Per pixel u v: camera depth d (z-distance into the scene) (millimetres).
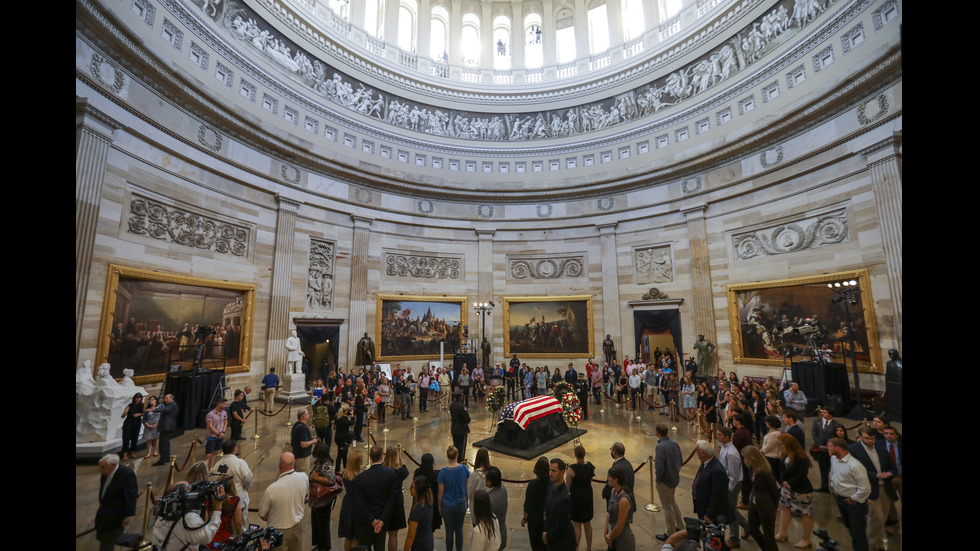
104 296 11047
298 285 17359
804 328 14000
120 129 11641
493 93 23516
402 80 22109
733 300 16828
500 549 5156
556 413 11625
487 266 22156
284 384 15180
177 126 13242
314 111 18875
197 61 14445
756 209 16422
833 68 14352
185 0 13906
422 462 6012
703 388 10984
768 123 15531
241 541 3926
